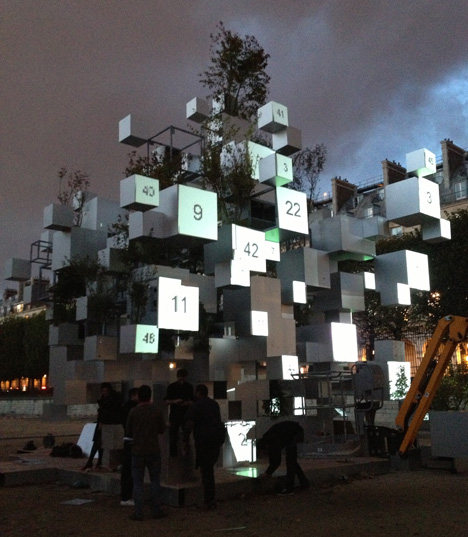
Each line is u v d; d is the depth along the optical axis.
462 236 31.22
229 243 13.55
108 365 14.05
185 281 13.88
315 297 16.30
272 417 13.73
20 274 17.56
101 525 7.30
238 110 17.44
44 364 60.25
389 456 11.86
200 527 7.10
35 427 26.61
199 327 13.98
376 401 12.34
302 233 14.76
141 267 14.09
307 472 10.05
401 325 33.00
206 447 8.23
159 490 7.77
